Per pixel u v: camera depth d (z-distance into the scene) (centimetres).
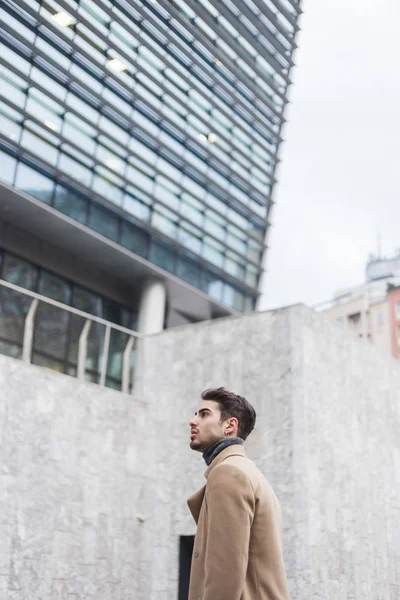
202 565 280
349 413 1037
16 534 846
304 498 900
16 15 1319
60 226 1401
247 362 1022
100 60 1459
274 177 1867
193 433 315
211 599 256
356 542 963
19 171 1327
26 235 1428
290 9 1872
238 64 1747
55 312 1424
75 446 953
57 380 961
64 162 1409
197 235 1677
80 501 934
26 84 1347
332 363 1033
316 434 954
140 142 1559
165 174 1589
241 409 317
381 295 3244
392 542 1041
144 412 1080
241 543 263
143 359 1131
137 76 1538
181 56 1619
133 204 1534
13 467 868
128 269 1553
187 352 1089
